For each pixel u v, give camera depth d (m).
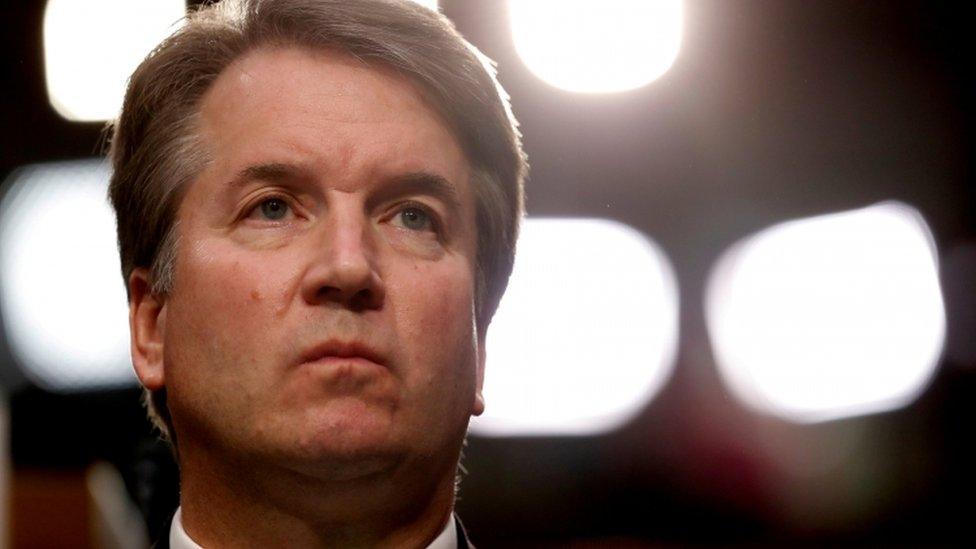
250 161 3.47
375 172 3.48
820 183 10.01
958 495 10.34
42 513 5.47
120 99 3.95
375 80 3.58
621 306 10.48
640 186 9.98
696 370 10.69
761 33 9.03
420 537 3.57
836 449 10.56
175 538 3.61
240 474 3.45
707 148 9.77
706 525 10.68
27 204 9.20
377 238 3.47
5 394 9.20
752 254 10.42
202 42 3.64
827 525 10.55
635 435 10.62
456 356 3.49
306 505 3.43
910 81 9.52
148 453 5.53
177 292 3.53
